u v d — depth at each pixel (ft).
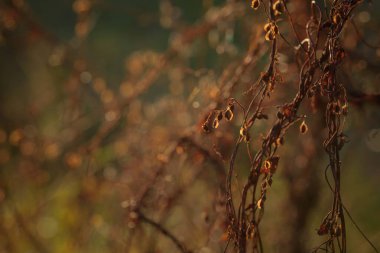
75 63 12.05
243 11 9.77
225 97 8.13
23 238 12.38
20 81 17.15
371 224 14.10
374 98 8.33
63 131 12.75
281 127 6.32
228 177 6.46
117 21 26.50
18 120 14.47
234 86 8.18
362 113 9.66
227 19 10.07
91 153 11.34
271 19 6.43
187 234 10.37
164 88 17.02
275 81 6.53
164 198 9.34
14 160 14.10
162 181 9.16
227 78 9.16
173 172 9.42
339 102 6.24
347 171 14.97
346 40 9.18
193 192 10.74
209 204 9.57
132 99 11.05
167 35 25.49
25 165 12.65
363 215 14.38
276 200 11.75
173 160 9.59
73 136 12.71
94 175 11.98
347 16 6.29
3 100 15.93
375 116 10.81
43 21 28.02
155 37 25.52
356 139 11.87
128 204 9.01
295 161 10.59
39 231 13.20
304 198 10.64
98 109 12.16
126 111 11.14
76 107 12.26
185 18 24.25
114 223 11.60
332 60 6.26
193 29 10.73
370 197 14.79
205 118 8.25
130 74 12.39
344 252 6.23
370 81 9.59
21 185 13.64
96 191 11.49
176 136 9.57
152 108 11.51
